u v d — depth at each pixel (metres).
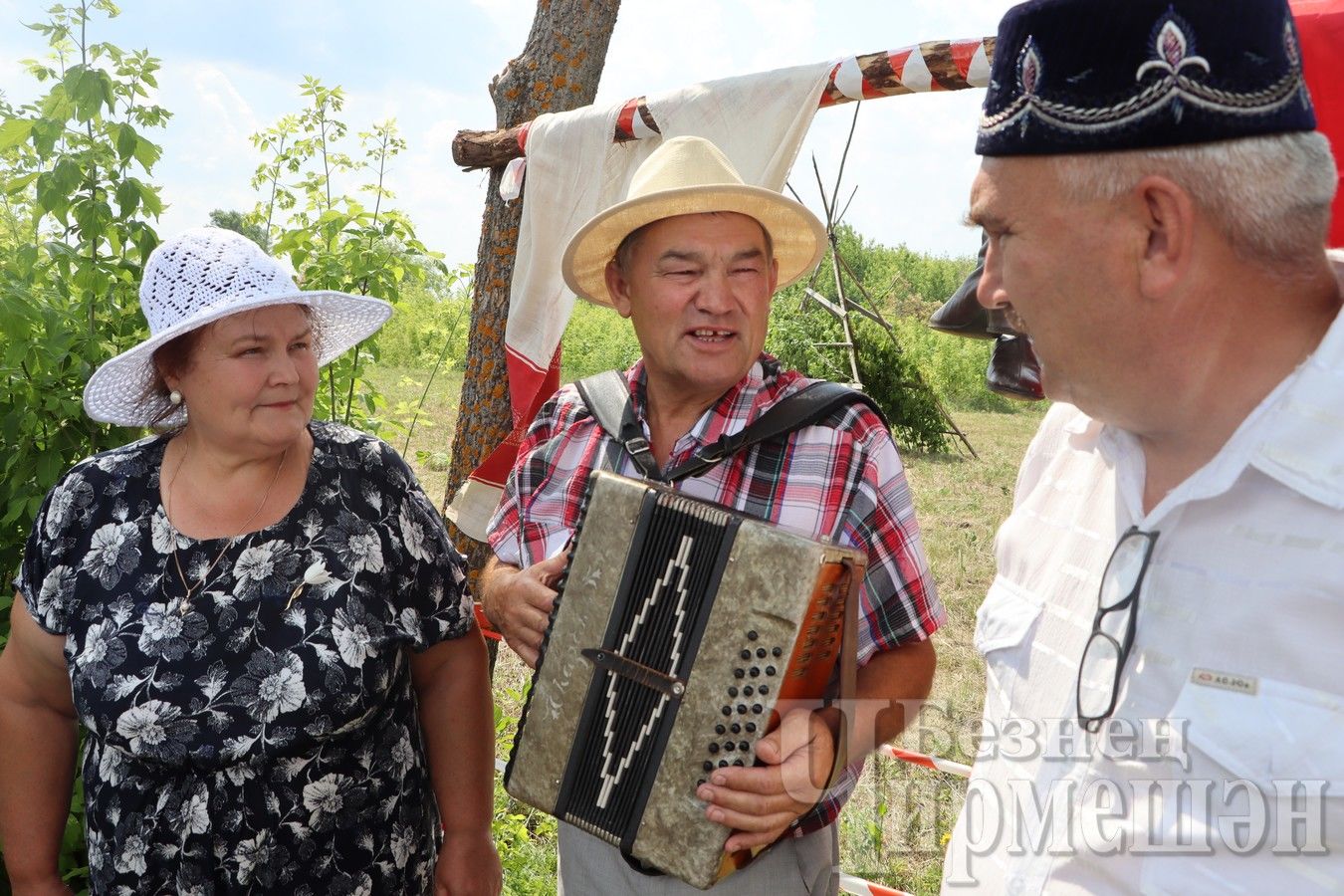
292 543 2.12
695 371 2.09
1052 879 1.49
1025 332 1.47
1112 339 1.32
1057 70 1.26
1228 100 1.18
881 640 2.04
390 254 4.98
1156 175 1.22
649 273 2.12
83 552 2.15
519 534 2.43
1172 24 1.19
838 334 9.22
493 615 2.22
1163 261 1.25
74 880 3.06
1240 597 1.29
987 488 9.08
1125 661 1.41
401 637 2.17
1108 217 1.26
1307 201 1.21
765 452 2.13
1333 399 1.23
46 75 3.74
